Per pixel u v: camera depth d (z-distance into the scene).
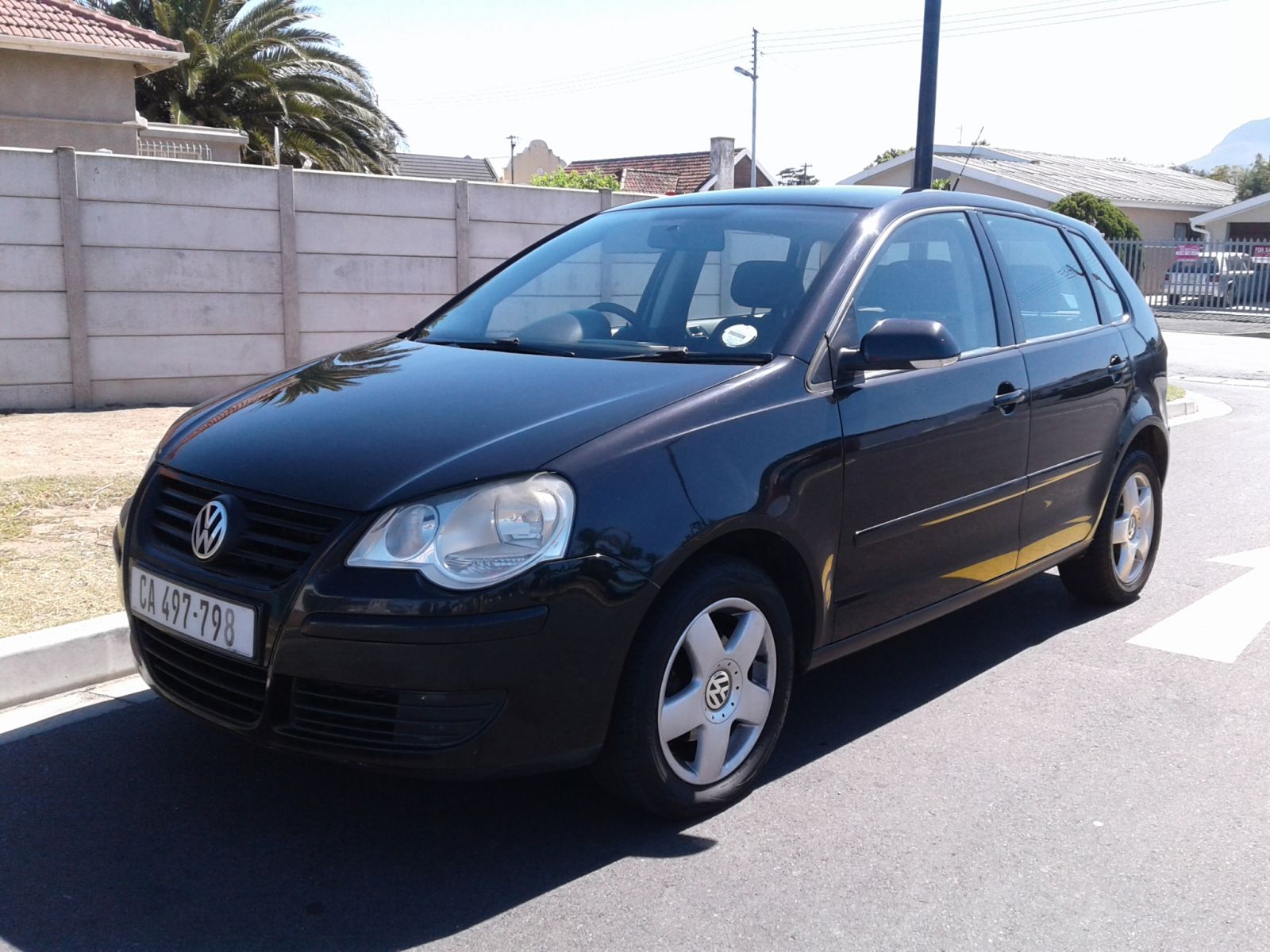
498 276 4.75
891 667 4.77
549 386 3.45
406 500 2.91
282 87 23.86
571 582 2.91
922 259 4.28
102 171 9.95
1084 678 4.66
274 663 2.92
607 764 3.15
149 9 24.97
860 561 3.74
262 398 3.71
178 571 3.17
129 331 10.31
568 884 3.05
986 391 4.21
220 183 10.58
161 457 3.54
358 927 2.85
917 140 12.16
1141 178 45.25
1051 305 4.91
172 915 2.89
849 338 3.79
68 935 2.79
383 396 3.50
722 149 35.75
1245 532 7.14
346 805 3.46
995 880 3.12
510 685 2.87
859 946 2.81
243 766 3.69
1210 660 4.87
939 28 11.84
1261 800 3.61
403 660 2.81
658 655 3.11
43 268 9.80
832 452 3.56
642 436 3.16
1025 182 35.19
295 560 2.96
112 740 3.86
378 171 25.78
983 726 4.16
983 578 4.38
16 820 3.33
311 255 11.22
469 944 2.78
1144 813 3.52
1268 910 3.01
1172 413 12.09
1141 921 2.94
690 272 4.17
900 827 3.40
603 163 55.59
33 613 4.57
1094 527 5.12
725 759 3.43
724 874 3.12
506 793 3.55
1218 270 30.84
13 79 18.86
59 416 9.63
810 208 4.32
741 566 3.34
